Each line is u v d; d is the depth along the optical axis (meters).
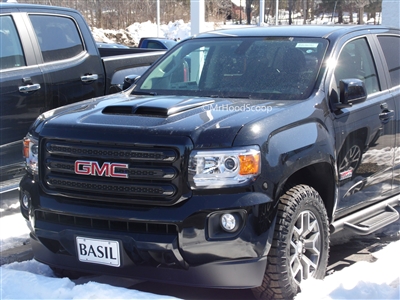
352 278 4.12
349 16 46.38
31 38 6.11
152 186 3.49
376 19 42.81
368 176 4.80
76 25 6.66
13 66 5.89
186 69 4.98
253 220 3.46
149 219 3.46
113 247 3.57
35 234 3.89
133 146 3.54
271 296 3.71
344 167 4.42
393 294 3.65
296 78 4.46
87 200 3.69
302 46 4.75
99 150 3.63
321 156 3.98
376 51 5.20
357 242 5.46
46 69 6.15
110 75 6.91
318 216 4.02
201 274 3.48
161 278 3.57
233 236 3.44
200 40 5.27
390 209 5.07
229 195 3.44
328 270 4.69
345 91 4.31
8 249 5.15
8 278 3.78
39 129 3.98
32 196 3.90
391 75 5.25
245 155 3.47
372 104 4.81
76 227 3.70
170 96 4.58
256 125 3.62
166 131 3.54
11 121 5.80
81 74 6.52
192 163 3.46
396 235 5.63
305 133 3.91
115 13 38.44
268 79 4.54
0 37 5.84
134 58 7.23
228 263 3.46
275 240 3.61
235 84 4.60
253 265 3.49
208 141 3.48
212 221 3.44
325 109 4.26
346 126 4.42
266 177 3.54
